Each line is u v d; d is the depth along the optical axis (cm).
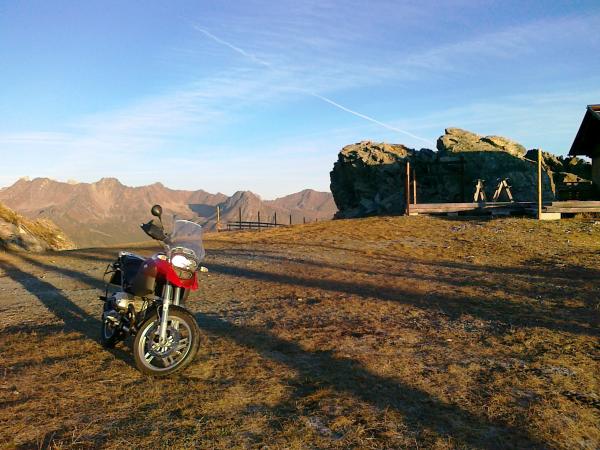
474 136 4056
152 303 537
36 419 405
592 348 595
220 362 548
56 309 860
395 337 646
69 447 355
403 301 872
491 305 836
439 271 1227
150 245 2186
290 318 755
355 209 4019
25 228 2114
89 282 1173
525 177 3406
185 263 507
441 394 460
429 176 3769
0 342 642
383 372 515
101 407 430
